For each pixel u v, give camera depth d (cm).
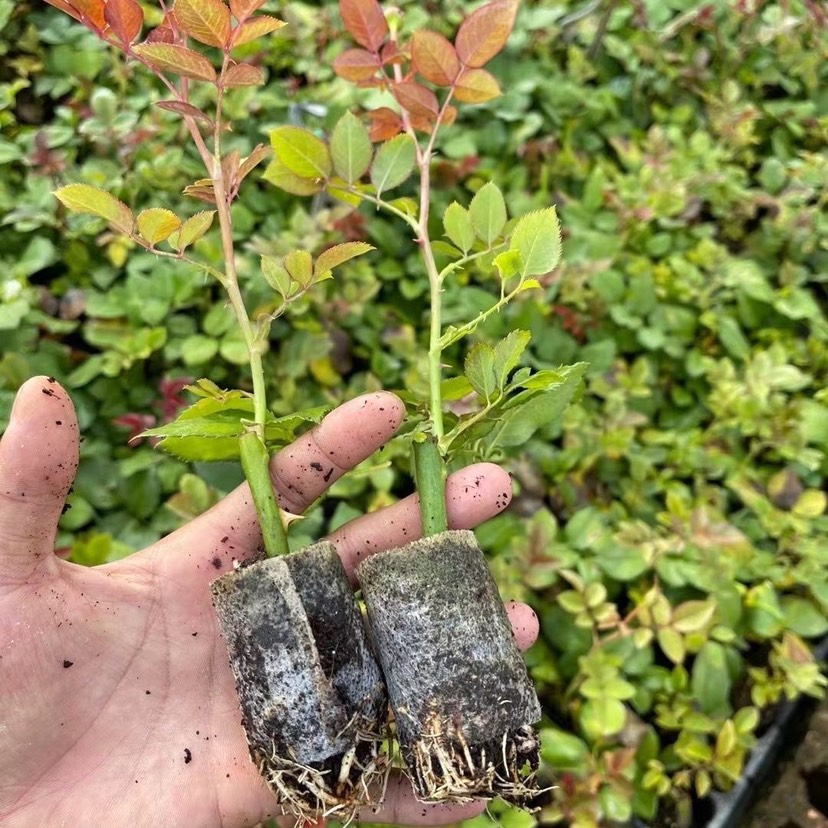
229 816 22
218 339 34
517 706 20
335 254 21
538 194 41
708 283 41
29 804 21
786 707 32
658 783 28
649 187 43
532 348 37
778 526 33
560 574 32
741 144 46
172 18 21
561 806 27
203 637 23
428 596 20
